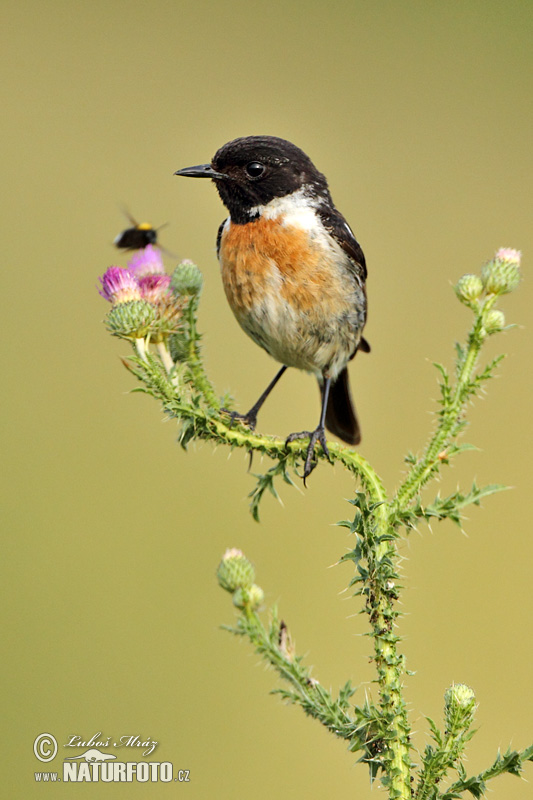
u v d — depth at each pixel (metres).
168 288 6.98
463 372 5.76
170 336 6.95
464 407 5.69
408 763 4.79
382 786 4.88
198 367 6.95
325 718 4.95
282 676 5.14
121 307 6.65
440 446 5.55
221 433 6.35
